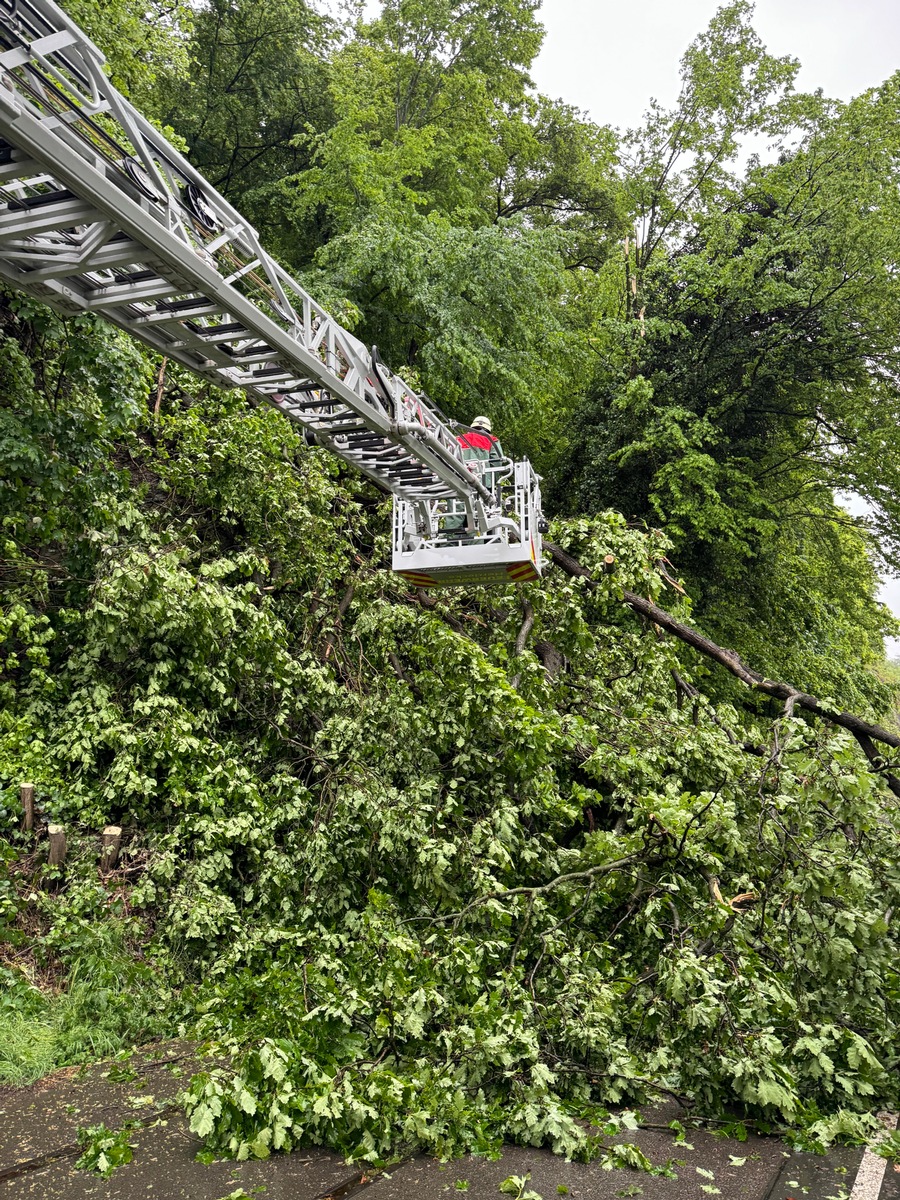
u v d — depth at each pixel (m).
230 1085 3.80
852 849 5.57
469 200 16.61
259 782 6.89
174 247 3.50
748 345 15.86
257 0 16.92
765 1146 3.90
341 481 10.14
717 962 4.55
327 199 14.57
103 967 5.12
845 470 16.38
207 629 6.70
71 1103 4.01
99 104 3.28
